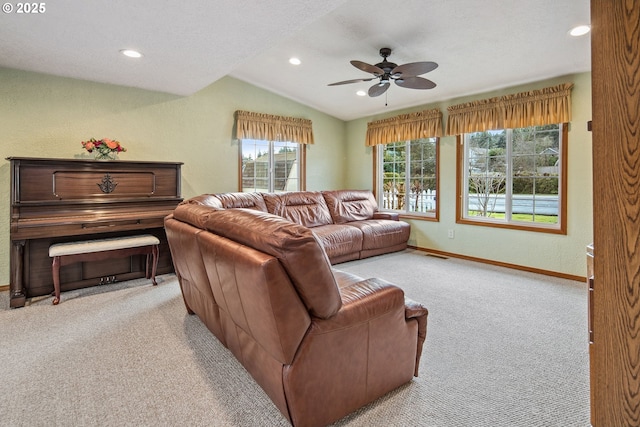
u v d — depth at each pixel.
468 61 3.67
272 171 5.53
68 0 2.16
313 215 5.00
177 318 2.69
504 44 3.26
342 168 6.49
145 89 4.16
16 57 3.10
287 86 5.09
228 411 1.61
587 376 1.90
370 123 6.00
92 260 3.11
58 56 3.08
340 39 3.46
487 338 2.36
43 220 2.98
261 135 5.17
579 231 3.74
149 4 2.22
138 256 3.73
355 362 1.57
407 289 3.41
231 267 1.46
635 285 0.82
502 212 4.48
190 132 4.56
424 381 1.86
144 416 1.58
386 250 5.08
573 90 3.73
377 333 1.63
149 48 2.93
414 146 5.51
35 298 3.12
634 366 0.84
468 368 1.99
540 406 1.65
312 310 1.41
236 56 3.13
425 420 1.55
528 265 4.15
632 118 0.80
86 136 3.78
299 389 1.40
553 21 2.83
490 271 4.12
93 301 3.05
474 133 4.75
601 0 0.82
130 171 3.62
